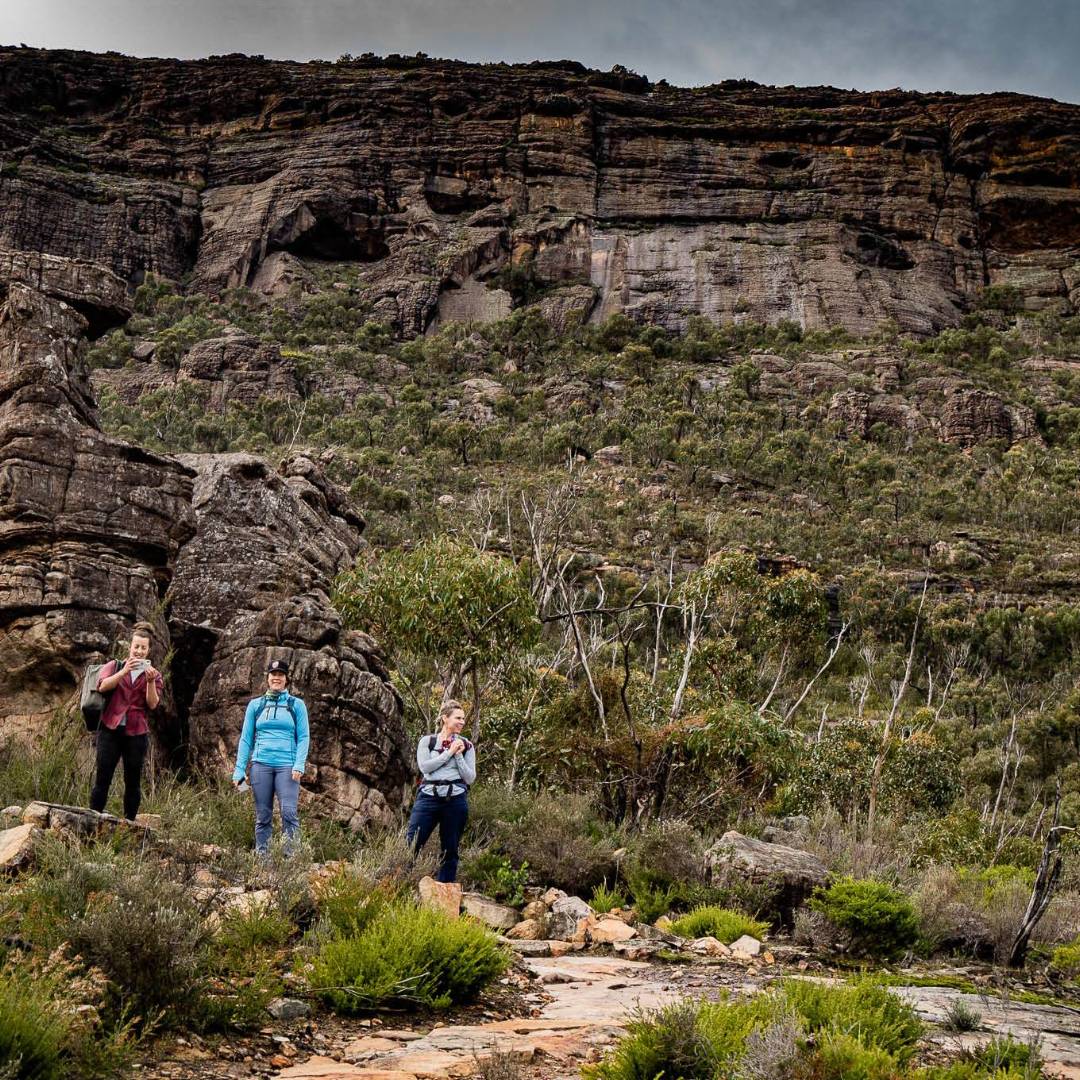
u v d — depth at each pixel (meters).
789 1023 4.41
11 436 11.12
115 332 115.00
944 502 87.94
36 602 10.36
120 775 9.76
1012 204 150.00
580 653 16.41
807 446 96.12
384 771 10.86
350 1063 4.51
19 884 5.16
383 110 152.75
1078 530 85.94
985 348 124.56
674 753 15.19
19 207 132.12
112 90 155.88
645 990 6.51
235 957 5.31
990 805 38.22
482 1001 5.86
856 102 167.75
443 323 132.88
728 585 21.83
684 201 148.75
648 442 90.12
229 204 143.38
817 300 133.88
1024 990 7.93
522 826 11.18
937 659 65.88
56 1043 3.72
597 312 135.00
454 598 14.18
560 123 153.25
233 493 15.01
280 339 122.50
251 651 11.09
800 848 12.77
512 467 86.62
